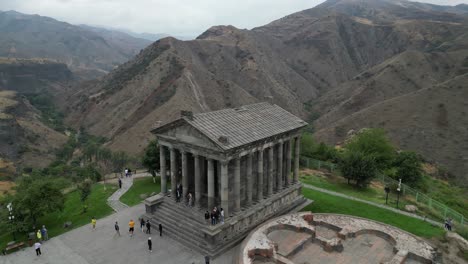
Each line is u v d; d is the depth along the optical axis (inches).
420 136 4643.2
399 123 4950.8
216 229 1583.4
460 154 4269.2
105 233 1809.8
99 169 3378.4
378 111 5398.6
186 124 1691.7
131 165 3850.9
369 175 2573.8
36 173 4089.6
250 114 1942.7
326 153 3344.0
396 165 3078.2
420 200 2512.3
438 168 4045.3
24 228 1820.9
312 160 3213.6
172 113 5502.0
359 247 1649.9
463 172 4050.2
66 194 2485.2
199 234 1668.3
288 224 1782.7
